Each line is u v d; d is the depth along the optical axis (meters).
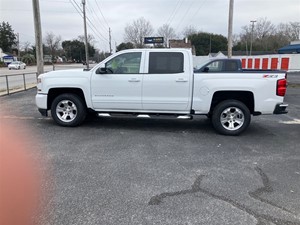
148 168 4.32
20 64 49.69
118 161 4.60
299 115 8.77
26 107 9.52
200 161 4.66
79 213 3.06
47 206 3.18
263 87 6.03
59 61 94.94
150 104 6.46
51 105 6.92
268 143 5.75
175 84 6.27
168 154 4.99
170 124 7.36
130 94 6.49
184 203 3.29
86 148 5.25
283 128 7.05
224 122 6.33
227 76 6.12
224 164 4.54
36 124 7.07
